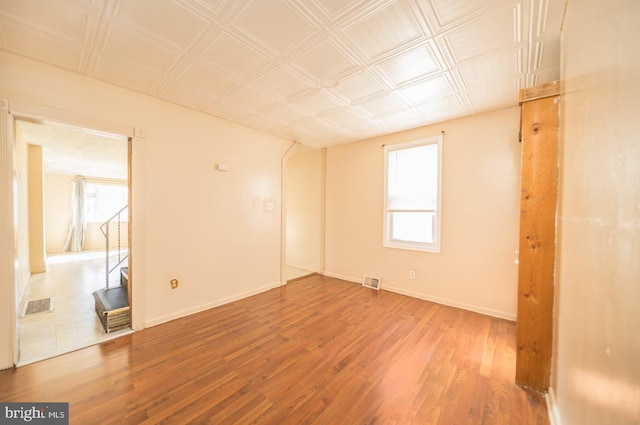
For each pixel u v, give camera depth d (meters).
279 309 3.25
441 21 1.62
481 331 2.66
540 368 1.77
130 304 2.66
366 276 4.27
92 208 8.66
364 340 2.48
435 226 3.54
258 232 3.89
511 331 2.67
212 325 2.79
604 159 0.82
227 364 2.08
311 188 5.20
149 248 2.74
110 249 8.56
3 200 1.93
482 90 2.55
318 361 2.13
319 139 4.33
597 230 0.88
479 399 1.71
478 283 3.18
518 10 1.52
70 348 2.29
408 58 2.02
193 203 3.11
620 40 0.69
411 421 1.53
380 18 1.60
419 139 3.68
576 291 1.15
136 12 1.54
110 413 1.57
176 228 2.96
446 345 2.39
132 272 2.64
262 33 1.74
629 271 0.62
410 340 2.48
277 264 4.21
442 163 3.45
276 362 2.12
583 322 1.03
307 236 5.28
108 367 2.03
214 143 3.30
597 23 0.90
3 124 1.90
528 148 1.81
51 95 2.12
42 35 1.75
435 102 2.83
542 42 1.81
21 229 3.92
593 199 0.93
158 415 1.56
